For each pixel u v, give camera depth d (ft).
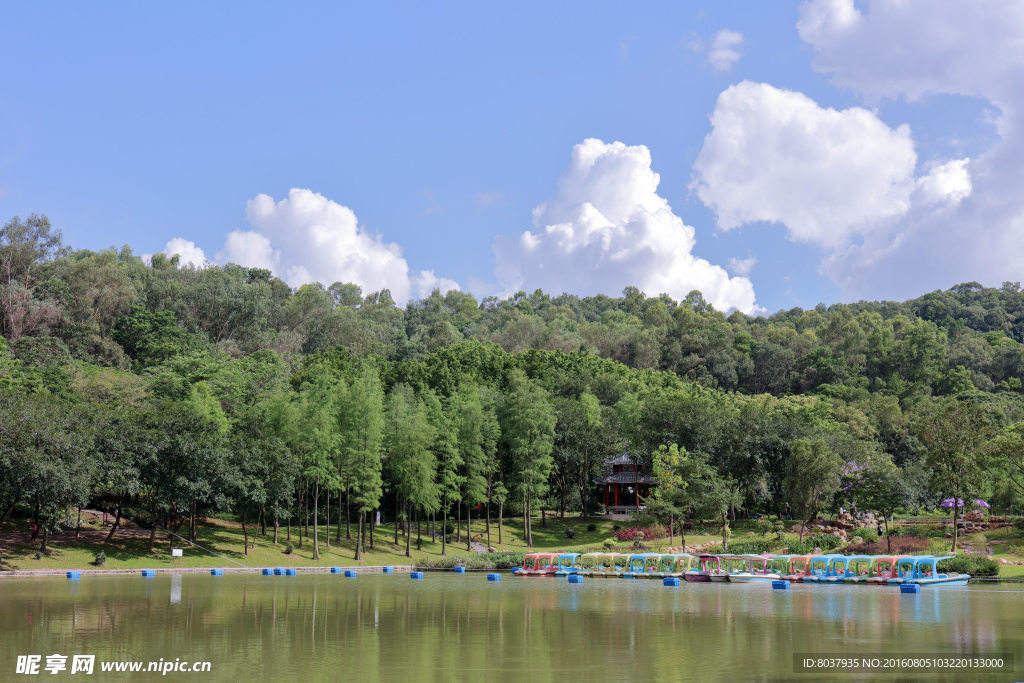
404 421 292.40
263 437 272.92
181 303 536.01
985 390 608.19
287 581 207.92
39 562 217.77
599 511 385.50
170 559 240.94
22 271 449.48
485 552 304.71
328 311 609.83
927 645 102.99
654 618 131.34
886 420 464.24
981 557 221.05
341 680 80.94
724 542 284.82
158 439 236.43
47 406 220.43
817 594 177.06
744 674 84.89
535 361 450.71
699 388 469.16
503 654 96.27
